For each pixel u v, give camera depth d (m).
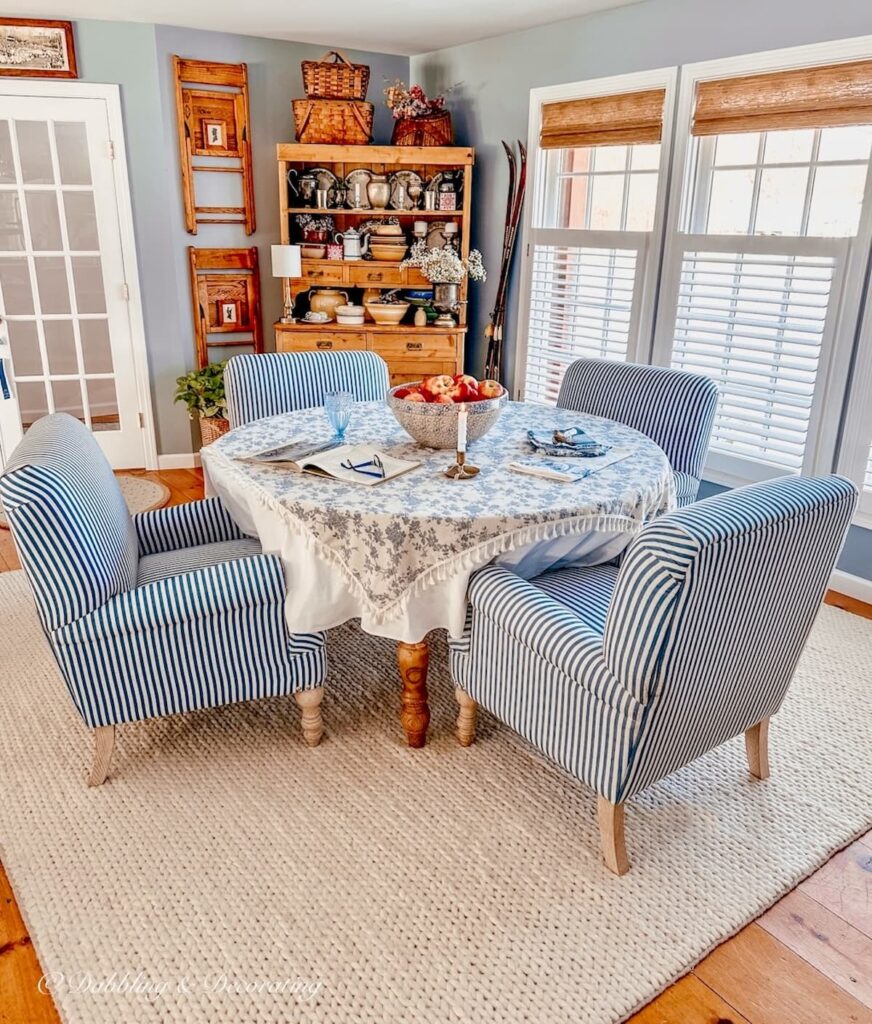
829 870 1.91
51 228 4.32
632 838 1.98
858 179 3.01
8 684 2.62
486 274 4.80
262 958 1.64
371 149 4.39
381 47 4.68
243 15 3.92
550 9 3.72
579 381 3.29
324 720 2.44
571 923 1.73
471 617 2.05
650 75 3.59
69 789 2.13
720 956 1.68
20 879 1.84
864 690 2.64
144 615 1.94
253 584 2.01
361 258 4.70
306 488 2.13
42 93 4.11
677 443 2.98
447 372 4.68
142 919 1.73
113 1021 1.51
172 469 4.86
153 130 4.29
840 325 3.11
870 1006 1.58
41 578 1.85
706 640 1.59
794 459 3.37
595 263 4.04
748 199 3.39
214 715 2.46
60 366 4.56
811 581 1.78
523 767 2.24
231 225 4.62
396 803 2.09
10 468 1.85
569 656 1.71
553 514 1.99
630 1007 1.55
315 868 1.87
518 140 4.38
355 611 2.13
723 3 3.26
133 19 4.04
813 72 3.02
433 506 2.00
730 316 3.49
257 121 4.53
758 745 2.17
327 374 3.36
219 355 4.82
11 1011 1.54
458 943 1.68
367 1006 1.54
